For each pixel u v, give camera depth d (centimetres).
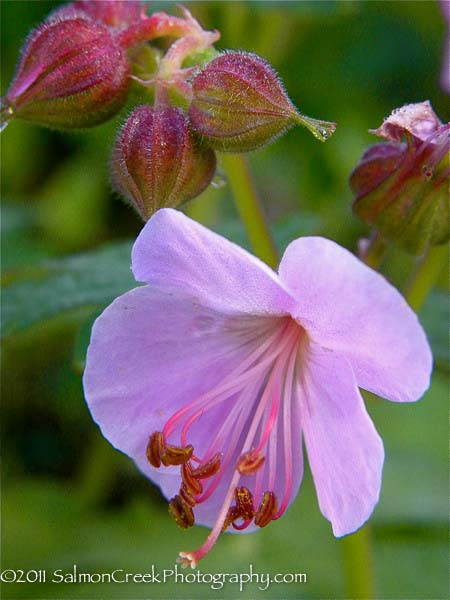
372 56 21
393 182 12
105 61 12
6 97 12
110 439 12
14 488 18
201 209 18
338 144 21
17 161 21
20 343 19
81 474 19
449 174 12
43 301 14
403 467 18
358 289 10
